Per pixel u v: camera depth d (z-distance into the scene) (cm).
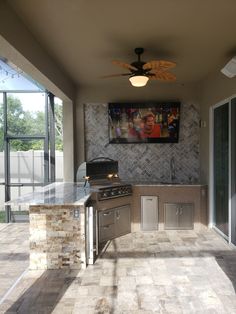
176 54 408
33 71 368
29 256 409
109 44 368
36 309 279
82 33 335
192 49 388
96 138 605
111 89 597
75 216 367
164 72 383
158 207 535
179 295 301
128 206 520
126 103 586
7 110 618
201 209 536
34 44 347
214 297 296
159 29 326
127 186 515
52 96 621
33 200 361
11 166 629
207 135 544
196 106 597
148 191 535
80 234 368
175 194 534
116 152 606
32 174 630
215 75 496
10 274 358
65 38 348
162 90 596
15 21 288
